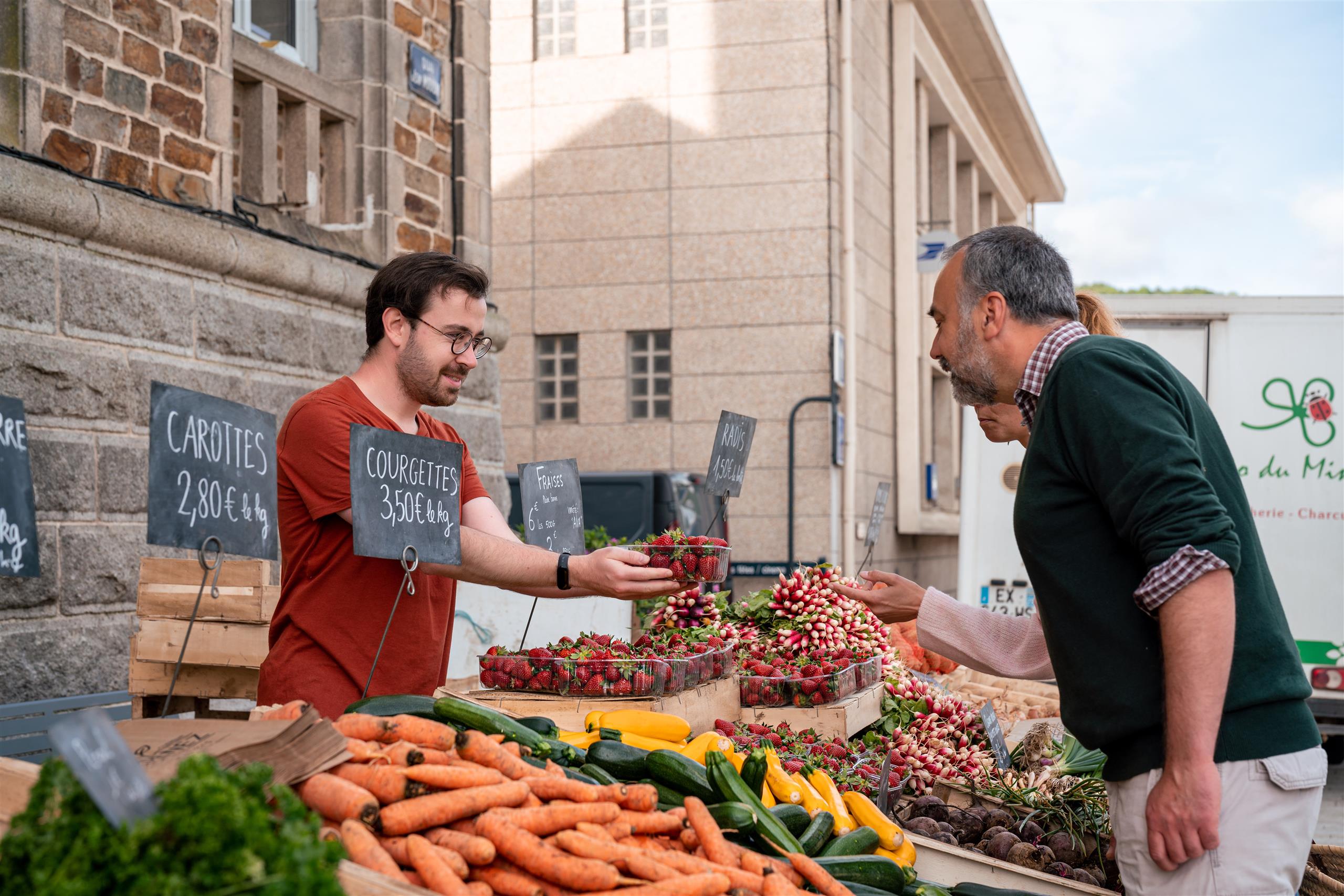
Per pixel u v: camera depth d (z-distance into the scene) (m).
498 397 8.09
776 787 3.13
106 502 4.99
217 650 4.16
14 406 2.89
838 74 14.91
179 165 5.63
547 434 15.33
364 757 2.14
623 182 15.24
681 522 11.91
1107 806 3.84
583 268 15.31
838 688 4.47
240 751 2.06
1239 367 8.53
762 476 14.62
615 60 15.28
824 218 14.65
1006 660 3.52
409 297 3.21
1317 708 8.31
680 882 2.04
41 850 1.59
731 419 4.80
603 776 2.65
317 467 3.08
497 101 15.59
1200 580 2.35
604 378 15.21
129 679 4.34
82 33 5.10
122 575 5.04
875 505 6.13
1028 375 2.78
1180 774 2.39
